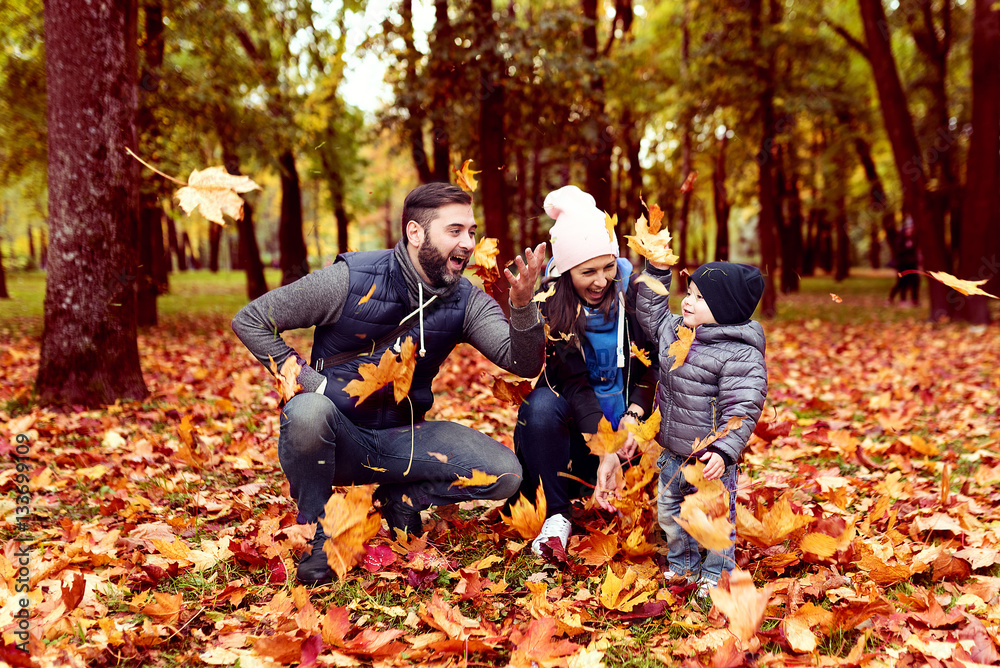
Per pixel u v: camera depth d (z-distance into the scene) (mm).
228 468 3467
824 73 14227
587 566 2318
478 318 2439
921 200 11258
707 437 2131
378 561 2221
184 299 18297
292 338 8891
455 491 2434
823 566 2303
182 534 2615
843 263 28406
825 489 2924
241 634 1888
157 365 6809
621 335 2562
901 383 5676
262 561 2324
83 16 4672
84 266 4883
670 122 17719
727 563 2191
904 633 1886
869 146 20000
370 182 24562
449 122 12000
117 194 4938
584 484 2639
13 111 10695
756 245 41594
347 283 2295
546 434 2518
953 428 4355
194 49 10703
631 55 16734
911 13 15570
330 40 11453
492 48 9836
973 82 10477
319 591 2150
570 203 2521
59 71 4727
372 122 13094
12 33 10000
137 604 2008
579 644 1878
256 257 15531
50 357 4906
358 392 2066
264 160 11852
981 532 2541
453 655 1794
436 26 10352
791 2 14875
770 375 6398
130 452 3723
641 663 1793
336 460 2359
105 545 2422
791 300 18672
